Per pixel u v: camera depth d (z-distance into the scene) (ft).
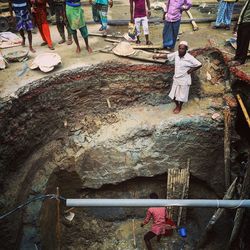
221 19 27.78
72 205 11.35
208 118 23.93
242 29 21.59
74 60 24.17
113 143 24.64
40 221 20.62
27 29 24.43
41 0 23.61
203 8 32.22
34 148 22.31
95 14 28.07
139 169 25.46
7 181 19.98
